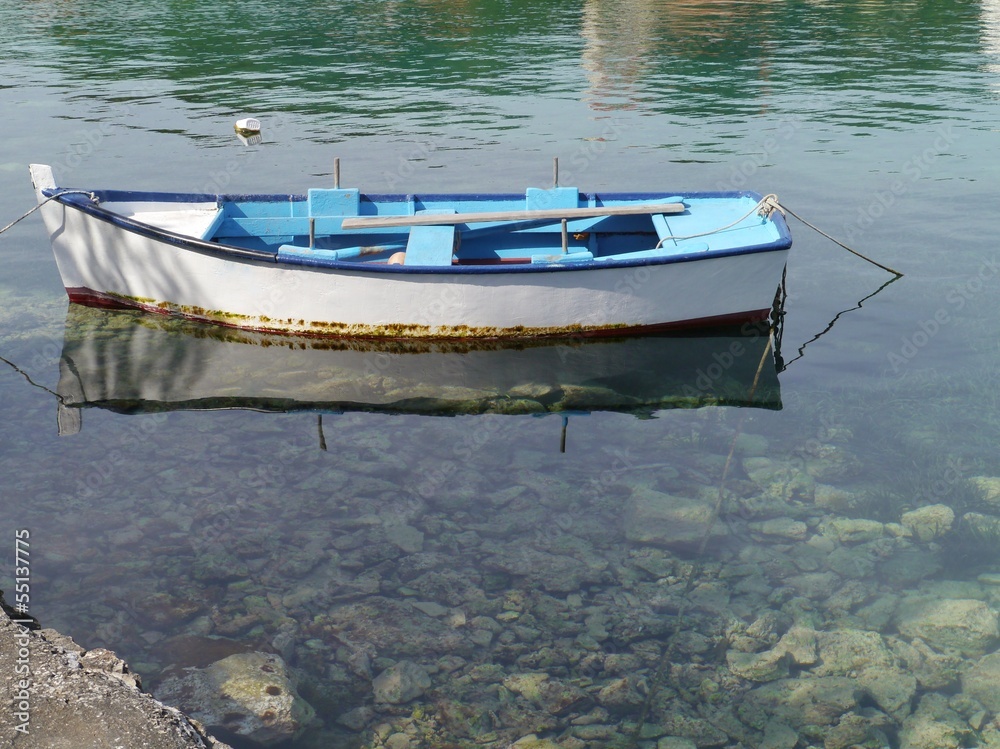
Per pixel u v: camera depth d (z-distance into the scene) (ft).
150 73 73.67
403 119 59.57
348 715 16.06
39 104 62.54
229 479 22.80
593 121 59.16
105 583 18.88
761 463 23.73
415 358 30.35
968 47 84.02
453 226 32.30
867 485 22.68
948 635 18.15
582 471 23.52
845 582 19.57
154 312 32.60
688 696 16.76
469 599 19.01
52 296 34.01
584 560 20.21
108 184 45.27
